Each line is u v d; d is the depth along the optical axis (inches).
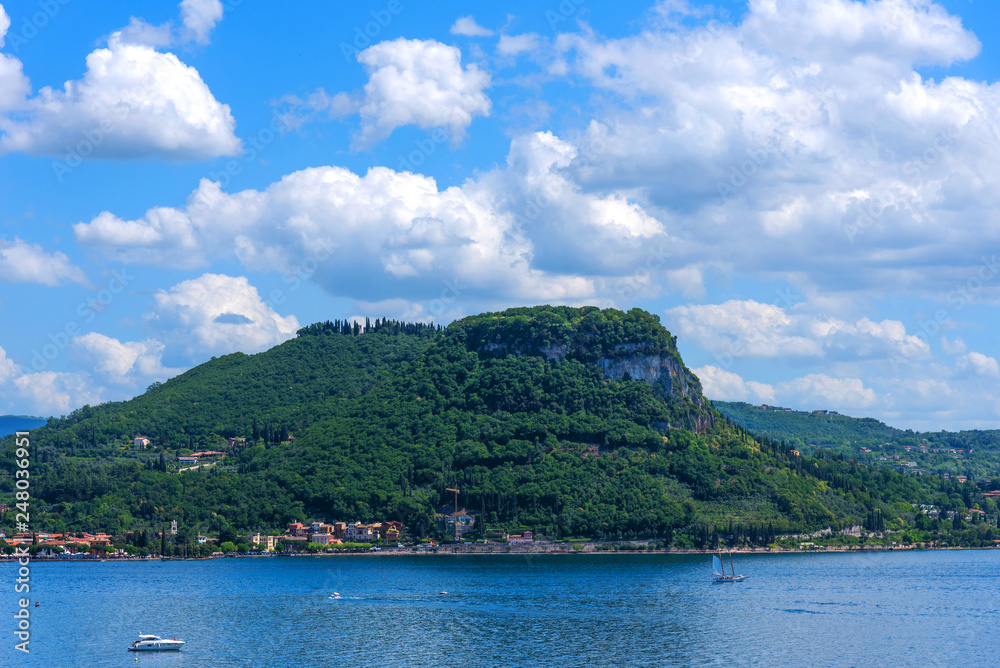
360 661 7071.9
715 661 7022.6
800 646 7514.8
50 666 7007.9
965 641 7721.5
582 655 7224.4
